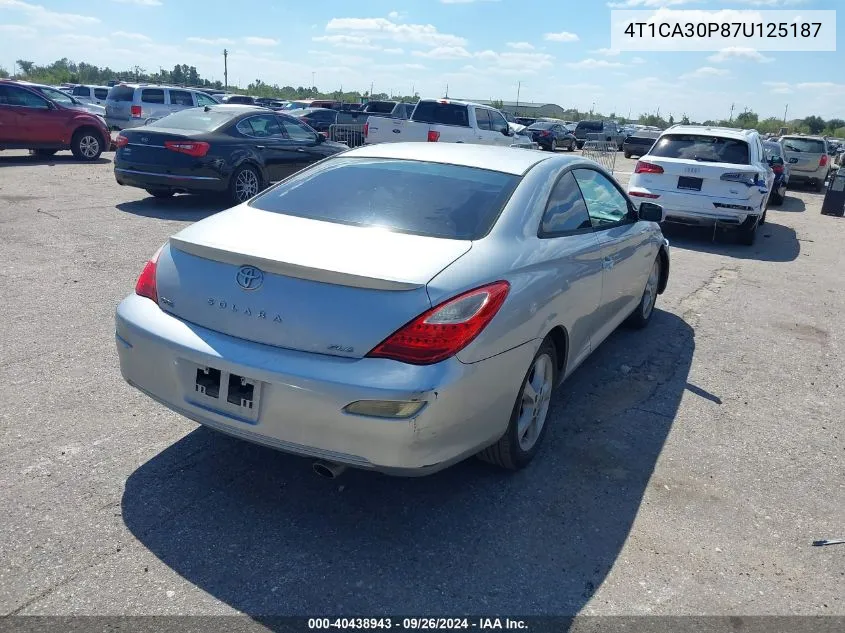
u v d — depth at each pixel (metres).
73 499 3.20
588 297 4.16
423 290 2.83
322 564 2.88
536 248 3.53
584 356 4.42
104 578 2.71
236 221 3.45
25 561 2.78
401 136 16.58
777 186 16.58
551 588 2.84
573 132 41.69
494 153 4.24
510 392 3.23
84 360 4.71
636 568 2.99
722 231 12.34
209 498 3.28
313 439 2.81
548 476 3.69
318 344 2.81
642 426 4.37
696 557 3.10
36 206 9.99
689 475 3.80
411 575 2.86
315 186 3.81
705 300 7.54
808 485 3.78
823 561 3.12
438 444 2.86
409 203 3.54
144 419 3.98
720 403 4.81
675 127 11.48
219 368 2.91
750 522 3.39
